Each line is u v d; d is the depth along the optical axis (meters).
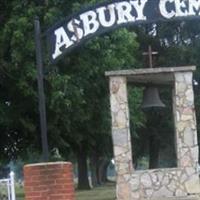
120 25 12.37
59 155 29.73
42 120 11.67
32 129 25.94
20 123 26.20
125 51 26.69
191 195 18.45
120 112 18.77
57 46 12.34
